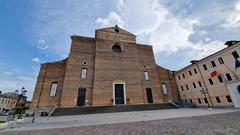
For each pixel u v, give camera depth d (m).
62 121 14.45
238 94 22.48
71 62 30.12
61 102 26.20
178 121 10.20
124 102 30.08
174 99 36.03
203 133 6.10
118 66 33.09
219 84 25.97
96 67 31.08
